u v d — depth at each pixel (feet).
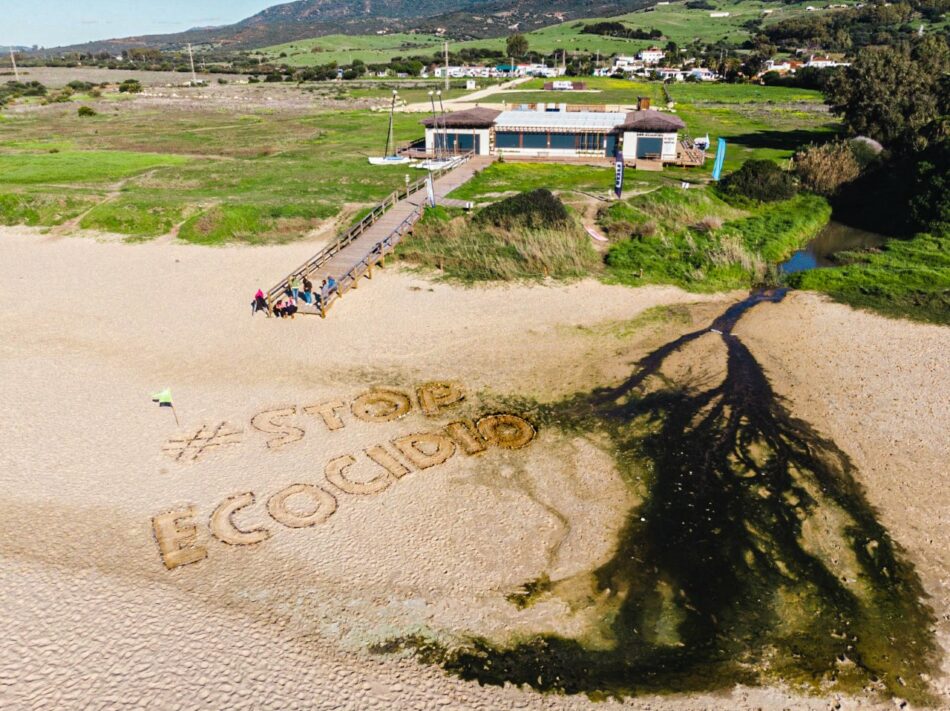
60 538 67.77
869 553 68.28
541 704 53.36
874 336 112.98
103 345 110.22
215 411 91.30
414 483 77.51
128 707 51.11
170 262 149.07
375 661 56.24
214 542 68.03
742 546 69.21
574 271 139.44
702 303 127.85
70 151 263.90
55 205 179.83
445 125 237.66
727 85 538.47
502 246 147.84
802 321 119.65
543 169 219.20
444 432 87.45
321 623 59.47
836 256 153.48
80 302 127.54
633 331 116.37
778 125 324.39
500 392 97.35
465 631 59.31
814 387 97.76
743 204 183.62
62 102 470.39
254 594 62.08
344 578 64.13
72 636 56.95
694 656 57.67
